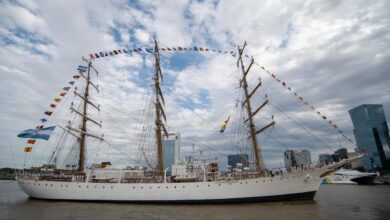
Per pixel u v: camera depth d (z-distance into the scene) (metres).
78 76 43.81
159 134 43.75
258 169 38.72
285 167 34.34
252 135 42.12
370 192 53.09
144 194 34.09
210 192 33.09
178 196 33.44
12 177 99.31
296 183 33.19
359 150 34.69
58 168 42.31
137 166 42.38
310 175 33.12
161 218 24.62
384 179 97.38
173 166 38.47
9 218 24.89
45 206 32.00
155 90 47.22
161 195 33.75
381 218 23.19
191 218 24.47
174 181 35.41
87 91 48.03
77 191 35.88
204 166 38.84
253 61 43.06
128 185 34.78
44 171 40.62
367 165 152.25
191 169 40.69
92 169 37.97
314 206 30.02
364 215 24.69
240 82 46.91
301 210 27.48
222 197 32.84
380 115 158.25
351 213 25.77
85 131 45.41
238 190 32.81
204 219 23.92
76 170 41.97
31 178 39.25
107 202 34.75
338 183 93.94
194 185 33.53
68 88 41.59
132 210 29.08
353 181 91.81
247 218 23.92
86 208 30.48
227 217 24.55
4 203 34.66
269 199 32.84
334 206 30.25
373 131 154.00
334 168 34.28
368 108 159.00
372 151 151.50
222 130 41.00
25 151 36.56
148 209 29.73
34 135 37.34
